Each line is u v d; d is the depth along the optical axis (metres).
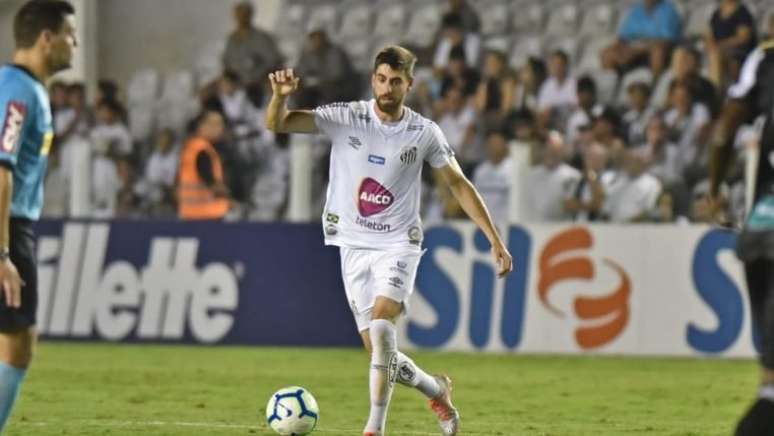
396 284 25.95
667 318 49.38
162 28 79.94
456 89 58.97
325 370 44.31
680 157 54.00
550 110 59.38
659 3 63.03
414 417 32.88
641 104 57.12
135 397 37.12
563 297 49.88
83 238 52.66
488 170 53.69
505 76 59.41
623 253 49.66
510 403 36.44
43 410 34.12
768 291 19.58
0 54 73.88
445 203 53.75
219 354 49.09
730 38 57.94
